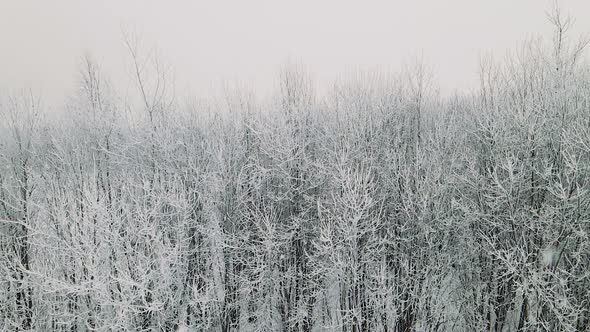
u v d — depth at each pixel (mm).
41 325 13484
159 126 15500
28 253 14133
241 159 15875
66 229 12125
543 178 11422
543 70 12383
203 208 14711
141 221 12711
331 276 14719
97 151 16297
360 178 12992
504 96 13188
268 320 15547
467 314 13570
